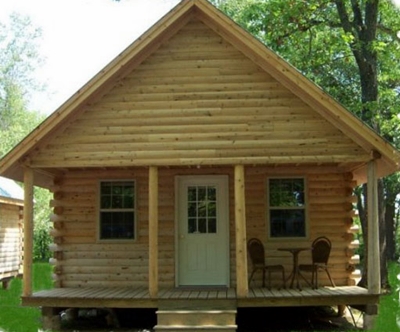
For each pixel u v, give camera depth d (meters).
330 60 21.19
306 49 20.38
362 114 17.92
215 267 13.23
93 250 13.52
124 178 13.62
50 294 11.90
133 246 13.45
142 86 11.98
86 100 11.82
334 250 13.20
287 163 11.88
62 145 11.84
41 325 12.25
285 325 12.06
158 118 11.84
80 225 13.61
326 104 11.34
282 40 19.00
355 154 11.54
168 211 13.40
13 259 20.70
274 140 11.65
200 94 11.88
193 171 13.43
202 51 12.05
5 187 20.58
